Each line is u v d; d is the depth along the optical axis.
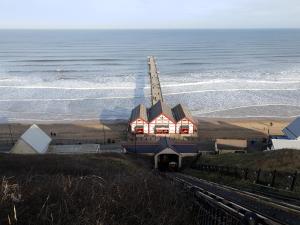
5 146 57.78
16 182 12.73
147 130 59.28
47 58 174.88
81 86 100.00
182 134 59.28
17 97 89.12
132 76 116.38
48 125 69.31
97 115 75.19
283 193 18.19
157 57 178.25
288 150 32.06
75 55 188.62
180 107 65.50
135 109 64.88
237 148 52.69
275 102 84.75
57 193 11.05
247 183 23.09
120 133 63.84
